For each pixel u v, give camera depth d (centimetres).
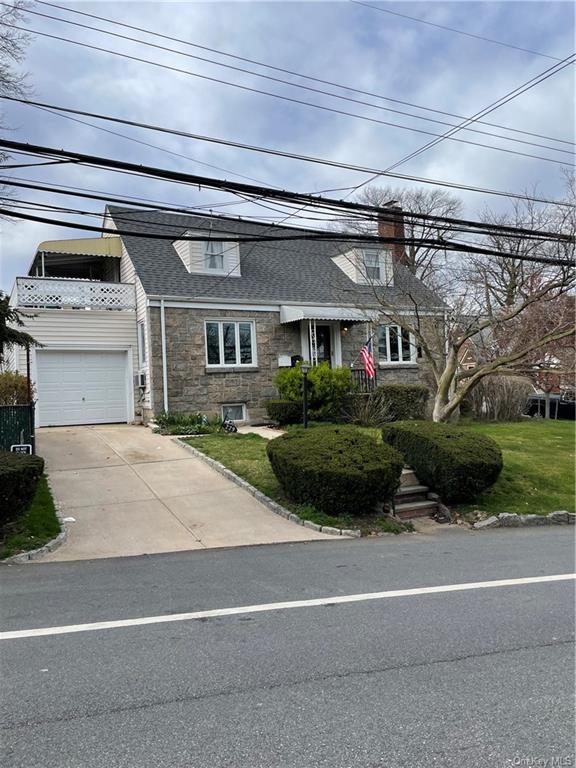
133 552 742
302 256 2191
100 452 1311
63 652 420
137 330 1822
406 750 294
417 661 402
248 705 340
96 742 302
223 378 1775
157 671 386
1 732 312
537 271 1569
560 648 426
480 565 678
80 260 2047
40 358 1722
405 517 983
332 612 504
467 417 2048
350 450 958
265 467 1145
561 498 1088
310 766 281
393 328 2053
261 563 684
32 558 706
